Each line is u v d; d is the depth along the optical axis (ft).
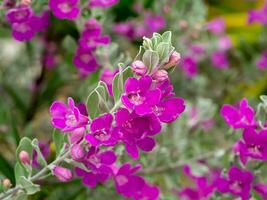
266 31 2.51
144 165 1.67
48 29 2.09
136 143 1.17
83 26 1.65
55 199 1.72
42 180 1.52
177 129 1.89
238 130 1.53
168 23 2.17
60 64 2.13
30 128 1.90
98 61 1.65
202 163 1.78
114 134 1.13
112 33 2.24
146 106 1.11
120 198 1.67
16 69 2.35
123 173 1.36
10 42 2.52
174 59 1.16
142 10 2.31
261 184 1.52
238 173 1.39
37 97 2.16
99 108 1.19
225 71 2.48
